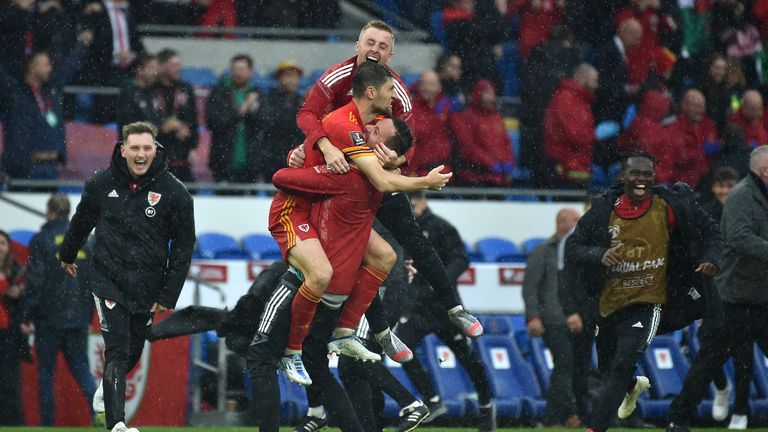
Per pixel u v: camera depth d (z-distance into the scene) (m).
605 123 51.78
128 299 26.47
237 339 29.31
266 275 28.77
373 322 25.67
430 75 46.66
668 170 50.47
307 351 24.80
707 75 53.62
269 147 46.97
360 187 23.42
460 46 51.84
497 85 52.38
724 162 50.56
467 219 48.50
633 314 27.30
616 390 26.94
